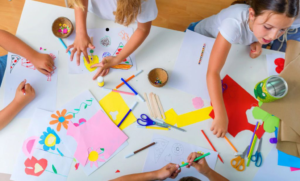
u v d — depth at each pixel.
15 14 1.58
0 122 0.81
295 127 0.89
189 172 0.85
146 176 0.79
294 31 1.22
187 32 1.01
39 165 0.79
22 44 0.89
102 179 0.80
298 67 0.96
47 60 0.89
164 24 1.67
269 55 1.01
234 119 0.91
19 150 0.80
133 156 0.83
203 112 0.91
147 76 0.93
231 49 1.01
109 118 0.86
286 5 0.75
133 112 0.88
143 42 0.98
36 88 0.88
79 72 0.91
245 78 0.97
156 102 0.90
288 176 0.86
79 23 0.93
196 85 0.94
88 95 0.89
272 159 0.88
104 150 0.83
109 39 0.96
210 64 0.94
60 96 0.88
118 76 0.92
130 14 0.83
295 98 0.92
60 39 0.94
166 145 0.85
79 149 0.82
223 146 0.88
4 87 0.87
